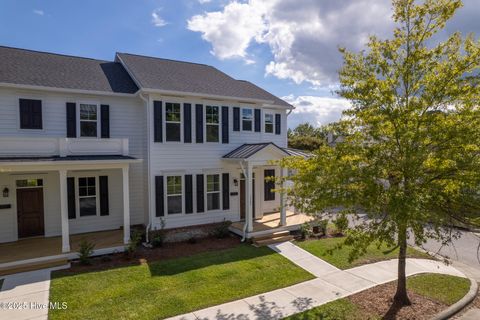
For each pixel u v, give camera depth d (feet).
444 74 18.65
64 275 27.89
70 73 42.60
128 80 45.98
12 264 29.09
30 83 36.17
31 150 33.96
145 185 42.52
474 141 16.99
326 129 22.06
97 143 37.52
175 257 33.24
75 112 39.45
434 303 22.57
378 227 19.17
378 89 19.99
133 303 22.54
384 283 26.53
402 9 20.58
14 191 37.01
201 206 44.47
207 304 22.53
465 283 26.55
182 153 42.86
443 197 18.07
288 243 38.83
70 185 39.70
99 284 25.88
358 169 18.92
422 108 19.26
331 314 21.04
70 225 39.73
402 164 18.49
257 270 29.55
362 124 20.53
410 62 19.67
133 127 43.39
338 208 23.00
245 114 48.96
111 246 34.71
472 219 18.61
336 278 27.78
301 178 21.75
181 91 41.60
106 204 41.98
